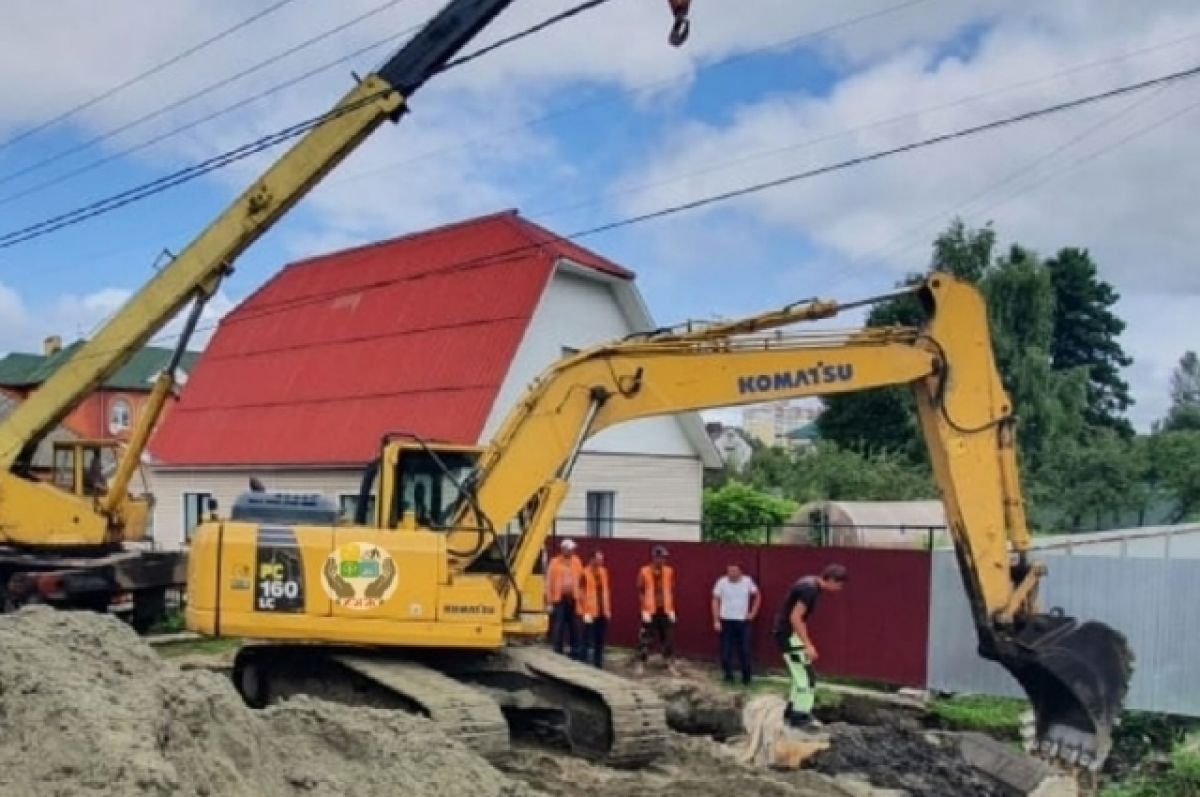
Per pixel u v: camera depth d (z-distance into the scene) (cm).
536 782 1067
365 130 1623
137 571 2000
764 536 3212
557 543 2092
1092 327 5900
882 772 1180
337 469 2769
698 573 1931
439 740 891
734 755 1249
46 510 1941
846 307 1261
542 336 2723
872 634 1731
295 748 805
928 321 1270
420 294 3016
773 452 4800
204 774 675
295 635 1175
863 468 4156
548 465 1247
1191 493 3997
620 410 1260
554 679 1200
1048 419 4459
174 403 3303
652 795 1030
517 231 2917
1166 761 1335
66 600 1936
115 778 600
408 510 1255
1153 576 1509
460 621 1191
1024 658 1203
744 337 1267
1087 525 4112
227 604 1173
